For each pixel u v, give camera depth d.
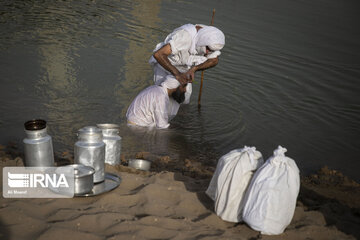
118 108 7.43
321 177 5.59
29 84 8.04
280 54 11.01
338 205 4.39
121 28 12.12
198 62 7.02
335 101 8.48
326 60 10.83
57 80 8.37
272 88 8.91
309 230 3.54
